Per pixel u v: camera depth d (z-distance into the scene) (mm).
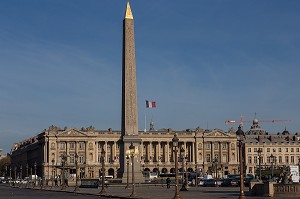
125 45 94375
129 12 94812
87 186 119812
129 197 60812
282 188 53750
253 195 57906
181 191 81812
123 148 98375
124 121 97062
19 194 81500
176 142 49906
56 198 64062
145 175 158375
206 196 60562
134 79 95375
